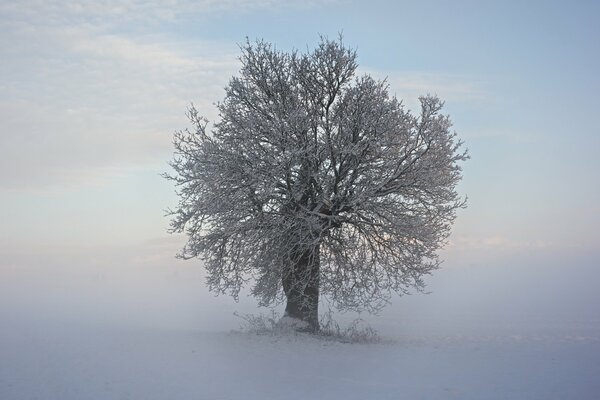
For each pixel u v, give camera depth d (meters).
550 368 15.23
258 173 20.41
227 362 15.66
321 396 11.71
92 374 13.52
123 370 14.11
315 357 16.86
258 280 22.19
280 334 20.61
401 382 13.28
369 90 21.50
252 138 20.88
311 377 13.84
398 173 20.88
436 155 21.19
